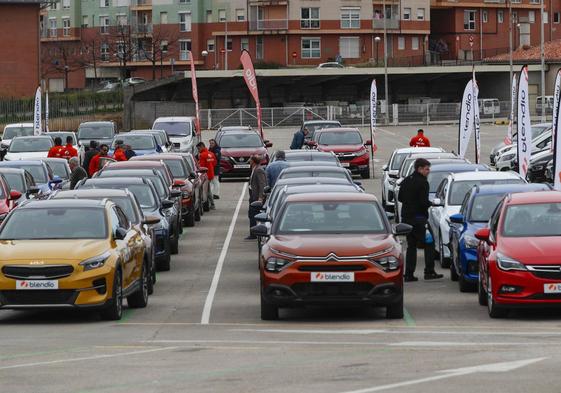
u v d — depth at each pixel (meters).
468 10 135.38
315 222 19.83
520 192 21.62
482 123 100.31
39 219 20.23
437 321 18.83
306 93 114.31
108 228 20.09
